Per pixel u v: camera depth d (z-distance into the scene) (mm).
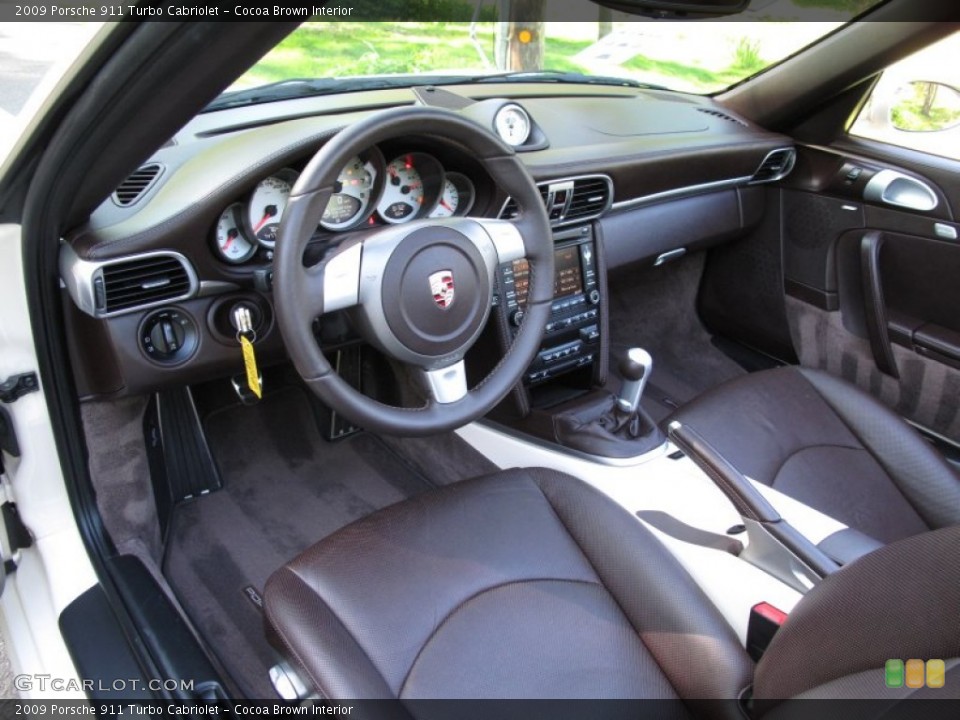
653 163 1802
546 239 1236
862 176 2000
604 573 1144
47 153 899
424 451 2018
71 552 1314
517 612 1075
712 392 1713
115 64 729
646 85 2367
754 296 2434
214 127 1433
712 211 2154
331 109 1596
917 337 1980
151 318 1295
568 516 1229
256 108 1562
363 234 1121
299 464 2025
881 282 2043
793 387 1681
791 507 1324
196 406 2018
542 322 1266
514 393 1710
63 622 1186
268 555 1758
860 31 1840
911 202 1914
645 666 1027
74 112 818
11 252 1124
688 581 1107
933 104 1854
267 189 1260
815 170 2133
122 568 1326
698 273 2600
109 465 1551
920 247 1935
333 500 1929
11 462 1293
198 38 669
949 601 623
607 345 1913
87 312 1199
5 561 1281
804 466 1520
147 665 1108
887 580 703
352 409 1093
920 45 1772
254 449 2035
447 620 1060
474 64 2146
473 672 997
